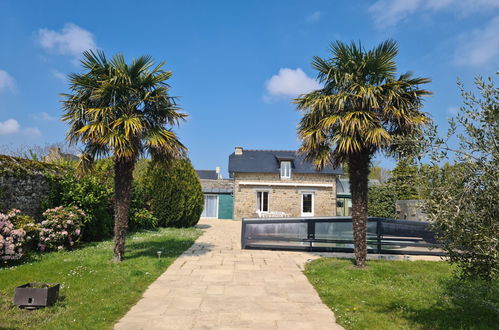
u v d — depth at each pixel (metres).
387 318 5.36
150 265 8.50
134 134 8.20
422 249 11.00
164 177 17.59
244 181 26.55
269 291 6.84
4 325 4.64
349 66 8.35
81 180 11.77
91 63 8.57
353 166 8.83
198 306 5.84
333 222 11.67
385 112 8.00
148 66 8.88
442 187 3.96
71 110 8.62
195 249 11.47
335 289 6.96
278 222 11.83
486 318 5.45
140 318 5.20
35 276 7.05
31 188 10.52
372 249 11.12
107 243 11.73
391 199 22.77
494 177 3.69
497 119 3.72
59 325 4.71
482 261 4.05
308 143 8.44
